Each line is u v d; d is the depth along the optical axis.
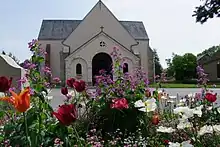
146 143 3.86
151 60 48.78
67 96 5.04
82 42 44.97
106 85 5.71
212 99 4.27
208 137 3.12
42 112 3.19
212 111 4.18
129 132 4.92
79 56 41.12
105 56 42.06
